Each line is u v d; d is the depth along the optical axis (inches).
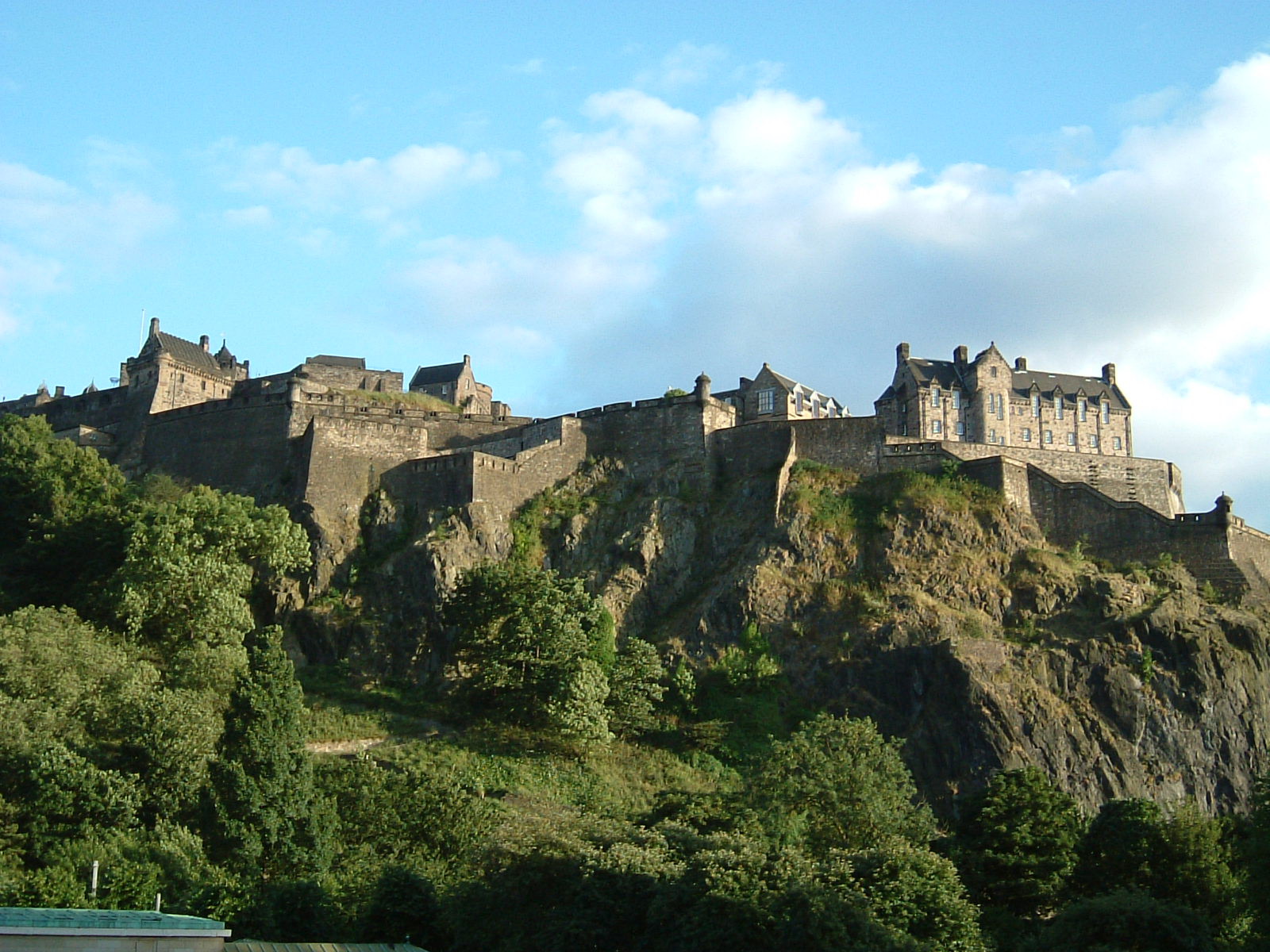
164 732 3983.8
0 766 3784.5
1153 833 4202.8
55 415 7672.2
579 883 3395.7
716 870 3287.4
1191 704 5265.8
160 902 3257.9
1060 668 5324.8
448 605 5383.9
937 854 3914.9
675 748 5128.0
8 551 5841.5
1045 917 4119.1
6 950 2664.9
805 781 4185.5
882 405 7696.9
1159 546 5812.0
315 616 5482.3
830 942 3115.2
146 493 5964.6
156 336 7696.9
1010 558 5772.6
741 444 6304.1
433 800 4146.2
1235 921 3892.7
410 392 7751.0
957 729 5147.6
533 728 5044.3
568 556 5949.8
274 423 6358.3
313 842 3882.9
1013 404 7568.9
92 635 4618.6
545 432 6456.7
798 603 5634.8
